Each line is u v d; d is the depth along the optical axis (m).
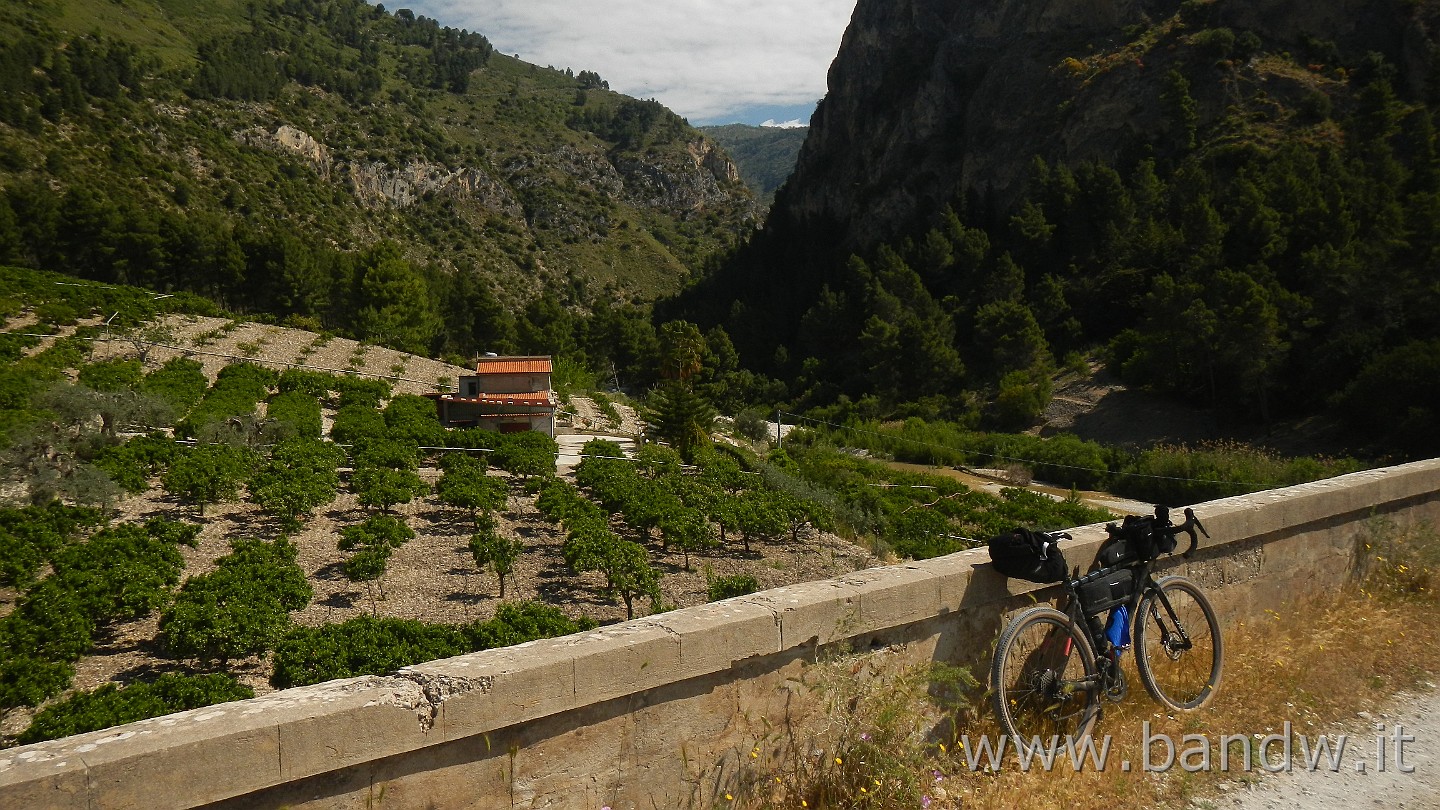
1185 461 43.59
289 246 70.19
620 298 160.62
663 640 3.26
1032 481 49.06
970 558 4.46
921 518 30.20
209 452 24.03
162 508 22.14
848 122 127.31
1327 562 6.20
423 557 20.61
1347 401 44.16
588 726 3.15
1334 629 5.53
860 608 3.81
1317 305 50.81
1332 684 4.80
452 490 23.16
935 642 4.16
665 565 22.34
